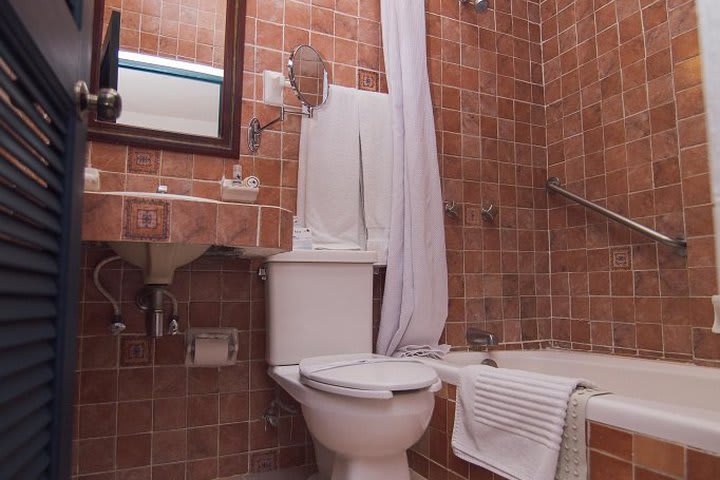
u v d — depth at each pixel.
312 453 1.74
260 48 1.81
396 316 1.82
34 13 0.52
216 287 1.66
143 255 1.31
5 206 0.49
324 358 1.52
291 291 1.60
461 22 2.21
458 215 2.09
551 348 2.16
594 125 2.07
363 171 1.88
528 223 2.23
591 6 2.11
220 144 1.71
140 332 1.54
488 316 2.10
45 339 0.62
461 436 1.37
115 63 1.58
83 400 1.46
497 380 1.28
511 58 2.30
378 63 2.03
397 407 1.16
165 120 1.65
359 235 1.86
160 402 1.54
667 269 1.74
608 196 1.98
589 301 2.04
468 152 2.15
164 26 1.69
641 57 1.88
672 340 1.70
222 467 1.61
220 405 1.62
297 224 1.75
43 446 0.61
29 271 0.57
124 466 1.48
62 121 0.67
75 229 0.71
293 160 1.82
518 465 1.16
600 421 1.03
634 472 0.96
